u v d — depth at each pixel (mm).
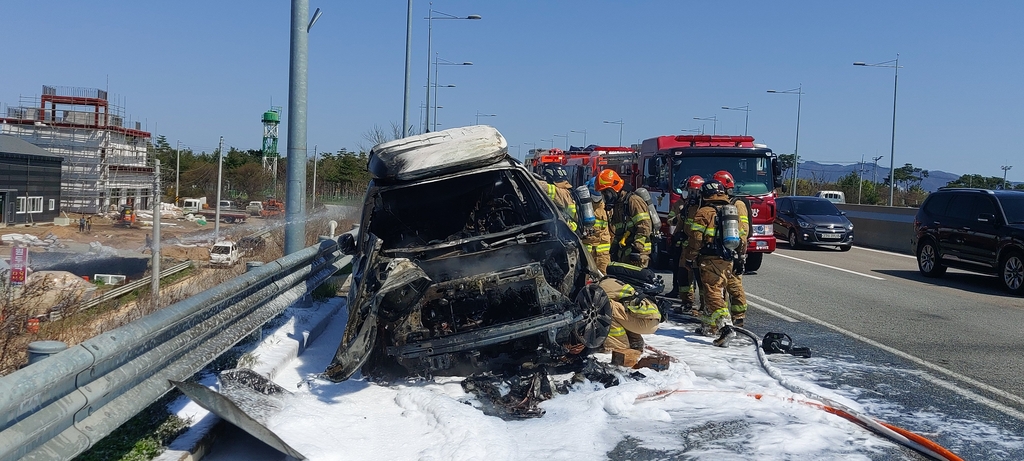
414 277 6160
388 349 6434
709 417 5918
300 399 6016
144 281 20406
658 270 16250
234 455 4988
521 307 7188
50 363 3518
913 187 56094
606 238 10305
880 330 9891
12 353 6715
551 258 7234
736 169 16484
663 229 16141
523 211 8180
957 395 6770
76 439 3746
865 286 14484
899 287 14430
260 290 6965
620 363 7238
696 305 11141
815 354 8352
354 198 37094
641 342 7754
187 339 5086
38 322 8117
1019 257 13641
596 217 10211
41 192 52625
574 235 7141
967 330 9969
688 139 17219
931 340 9266
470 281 6586
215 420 5168
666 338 8930
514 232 7238
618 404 6020
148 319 4512
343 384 6574
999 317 11094
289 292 8242
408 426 5562
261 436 4711
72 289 11172
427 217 8398
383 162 7293
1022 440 5617
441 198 8234
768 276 15875
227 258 23969
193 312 5070
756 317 10773
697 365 7578
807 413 6012
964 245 15125
